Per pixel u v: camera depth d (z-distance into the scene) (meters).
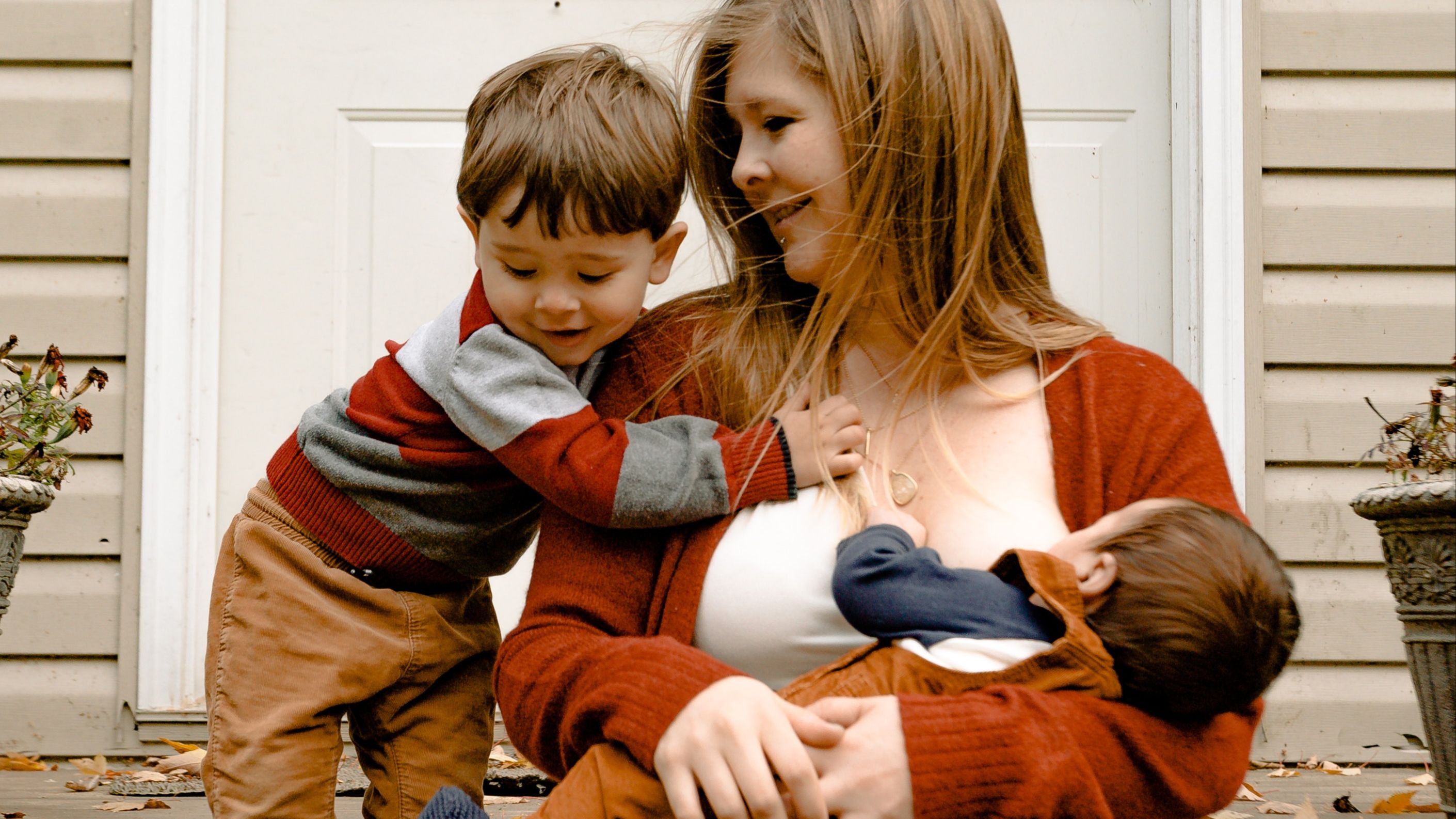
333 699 1.46
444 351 1.38
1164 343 3.20
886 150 1.16
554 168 1.24
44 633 3.10
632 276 1.32
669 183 1.32
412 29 3.21
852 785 0.92
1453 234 3.21
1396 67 3.23
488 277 1.33
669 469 1.14
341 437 1.47
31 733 3.08
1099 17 3.22
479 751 1.59
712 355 1.27
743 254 1.32
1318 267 3.21
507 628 3.02
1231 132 3.17
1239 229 3.17
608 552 1.17
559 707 1.05
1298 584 3.16
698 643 1.11
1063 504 1.13
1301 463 3.18
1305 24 3.22
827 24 1.17
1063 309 1.27
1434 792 2.67
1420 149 3.22
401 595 1.50
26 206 3.17
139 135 3.17
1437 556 2.30
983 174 1.19
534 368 1.27
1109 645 1.04
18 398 2.70
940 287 1.21
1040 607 1.08
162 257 3.15
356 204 3.19
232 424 3.15
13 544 2.41
